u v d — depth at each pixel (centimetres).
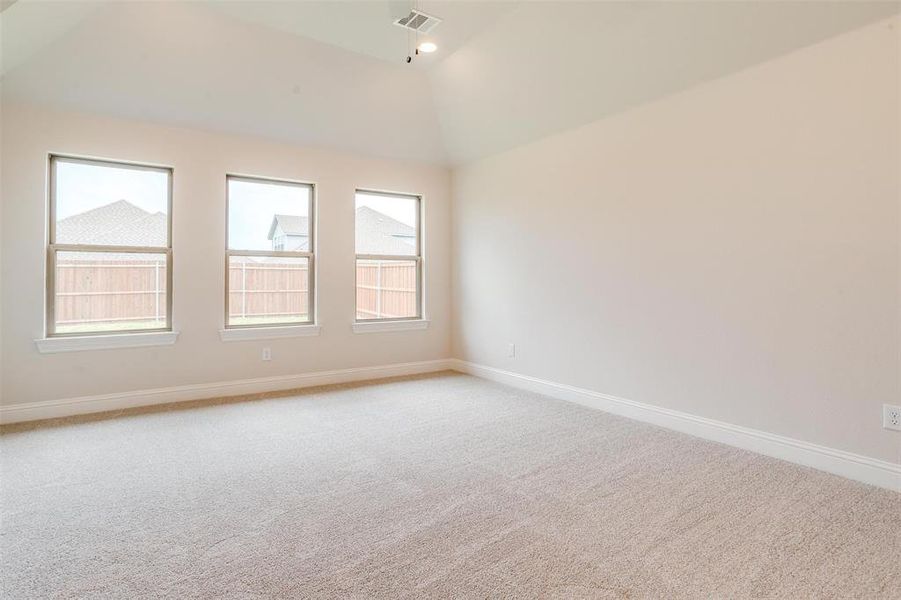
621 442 288
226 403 378
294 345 433
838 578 155
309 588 149
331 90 386
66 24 282
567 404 379
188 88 349
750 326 272
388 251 496
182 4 296
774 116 258
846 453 235
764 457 262
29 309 327
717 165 285
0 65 288
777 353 261
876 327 225
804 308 249
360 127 431
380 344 482
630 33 286
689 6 256
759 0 237
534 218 420
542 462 256
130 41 309
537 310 418
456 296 517
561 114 372
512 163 442
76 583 151
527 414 350
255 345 415
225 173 397
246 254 415
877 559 165
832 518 194
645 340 330
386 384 450
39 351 330
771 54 257
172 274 378
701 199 294
